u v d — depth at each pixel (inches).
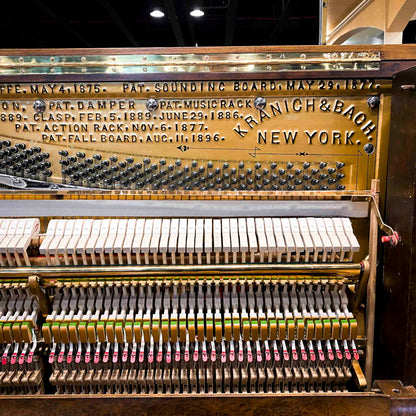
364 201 62.2
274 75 59.7
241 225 61.8
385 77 59.4
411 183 53.8
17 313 62.5
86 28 172.4
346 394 53.9
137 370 64.0
